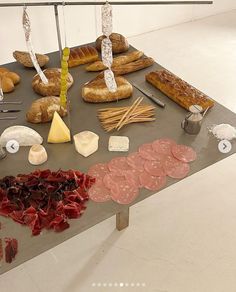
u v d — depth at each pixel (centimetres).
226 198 185
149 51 312
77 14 286
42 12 270
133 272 153
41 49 288
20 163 121
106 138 130
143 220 174
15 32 268
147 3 117
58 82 149
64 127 126
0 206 104
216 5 366
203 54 308
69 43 300
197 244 163
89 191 110
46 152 123
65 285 149
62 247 162
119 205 106
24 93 152
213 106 144
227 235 167
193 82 272
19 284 149
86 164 120
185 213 177
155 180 114
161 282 150
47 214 101
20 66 170
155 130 134
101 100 145
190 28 349
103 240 166
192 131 130
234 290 146
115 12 310
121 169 118
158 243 164
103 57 117
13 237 97
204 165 119
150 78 156
